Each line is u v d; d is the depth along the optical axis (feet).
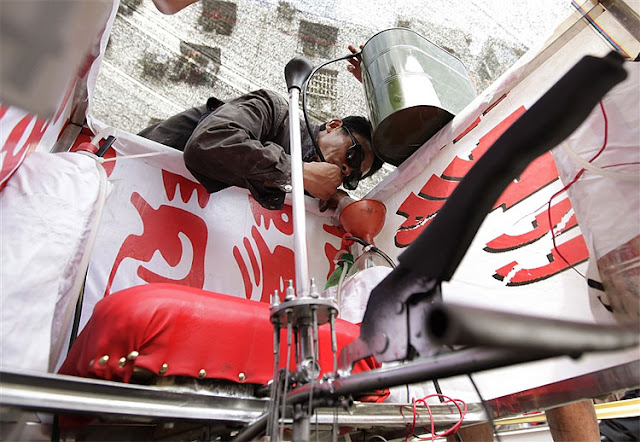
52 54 0.96
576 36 4.04
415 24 7.66
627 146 2.56
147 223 4.33
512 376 3.38
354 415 2.46
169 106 6.81
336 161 5.22
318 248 5.47
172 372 2.09
